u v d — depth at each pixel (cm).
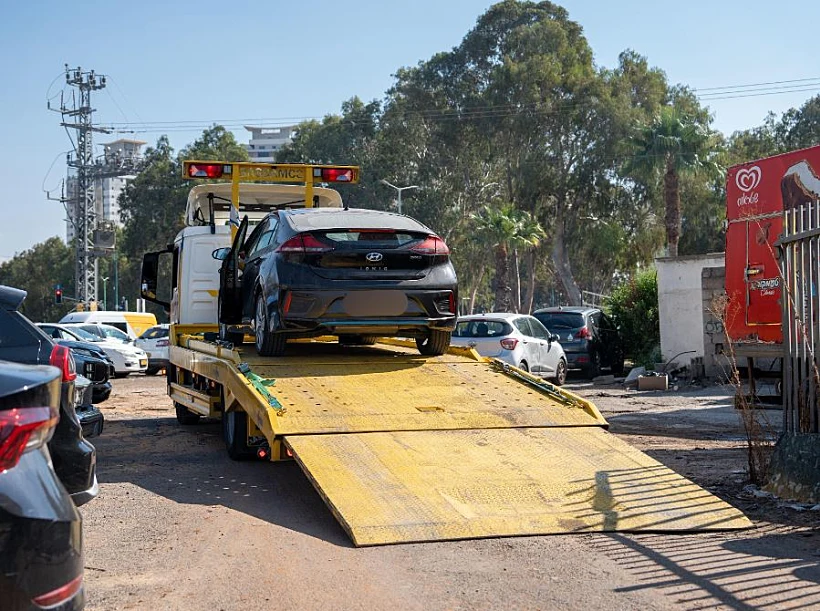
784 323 780
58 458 573
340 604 474
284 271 887
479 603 475
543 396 848
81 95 5906
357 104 6931
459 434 744
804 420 748
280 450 715
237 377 836
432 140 6462
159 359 2672
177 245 1377
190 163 1205
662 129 4712
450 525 604
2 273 11450
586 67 6159
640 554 568
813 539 608
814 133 6525
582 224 6084
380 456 689
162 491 786
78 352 1454
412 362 952
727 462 919
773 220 1019
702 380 1969
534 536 607
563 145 6047
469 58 6412
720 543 597
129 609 468
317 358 951
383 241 907
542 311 2364
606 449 742
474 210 6556
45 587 295
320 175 1252
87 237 5897
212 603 477
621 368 2542
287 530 636
